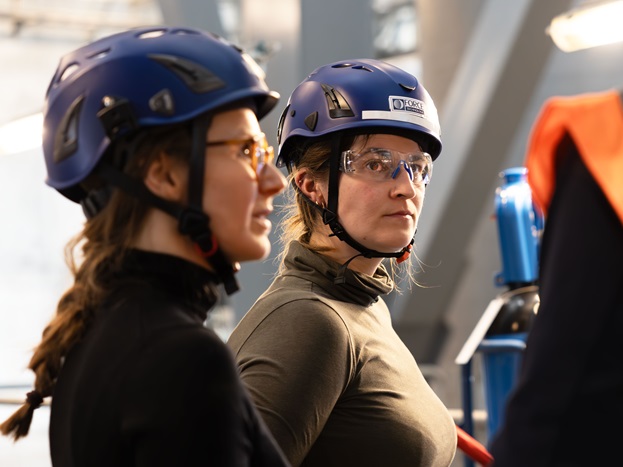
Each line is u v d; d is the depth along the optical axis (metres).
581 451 1.03
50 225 14.91
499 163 7.08
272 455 0.95
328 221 1.64
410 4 11.31
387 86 1.66
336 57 6.73
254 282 7.14
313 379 1.45
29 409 1.06
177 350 0.90
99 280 0.99
